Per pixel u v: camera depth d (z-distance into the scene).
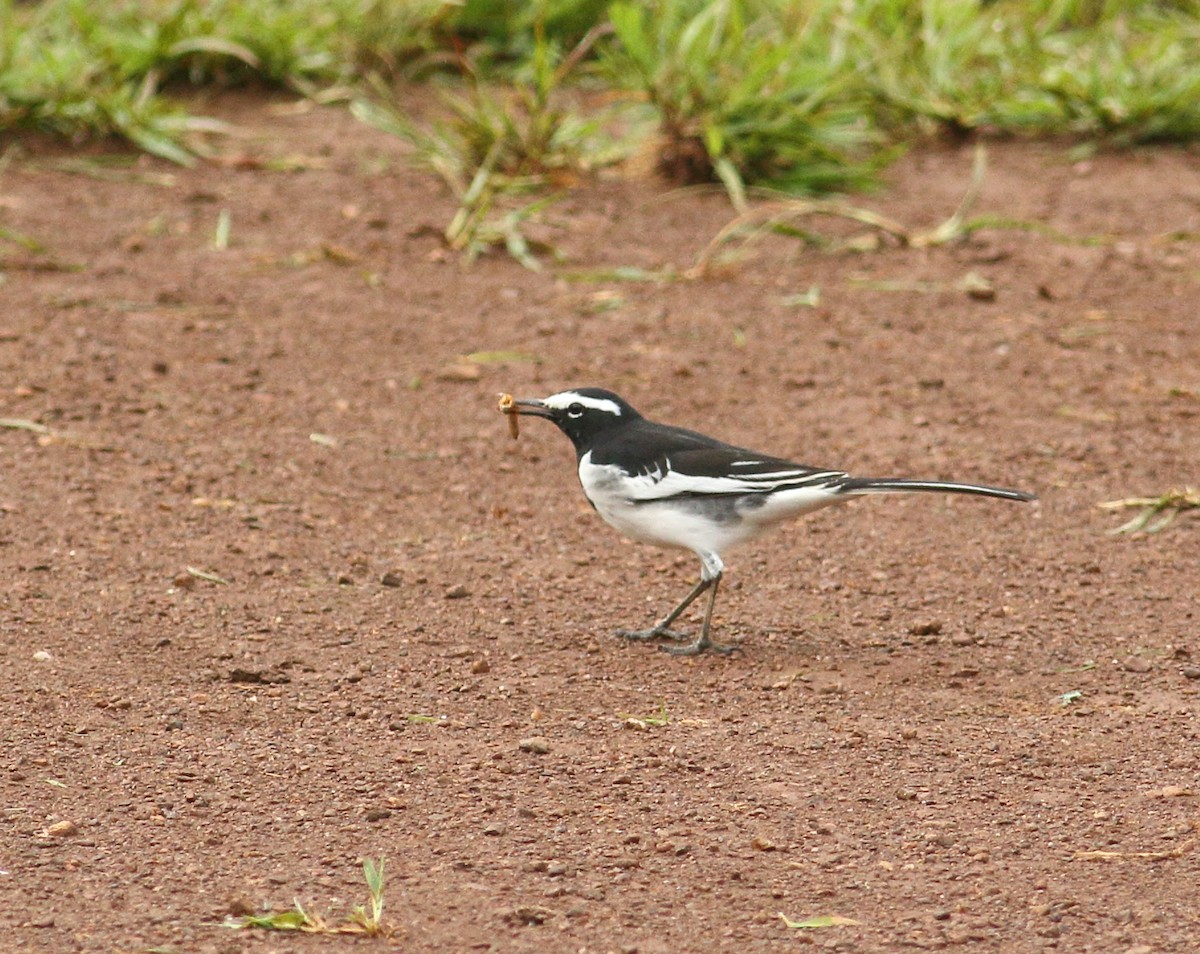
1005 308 17.52
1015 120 22.97
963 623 11.19
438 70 24.38
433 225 19.25
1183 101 22.48
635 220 19.73
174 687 9.79
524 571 11.93
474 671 10.19
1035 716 9.71
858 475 13.66
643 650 10.68
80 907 7.26
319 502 12.97
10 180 19.92
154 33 22.53
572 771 8.81
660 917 7.30
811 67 21.02
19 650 10.20
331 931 7.08
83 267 17.66
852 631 11.08
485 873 7.67
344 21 23.89
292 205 19.69
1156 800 8.54
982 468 13.89
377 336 16.42
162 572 11.53
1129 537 12.65
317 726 9.34
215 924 7.14
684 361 16.03
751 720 9.59
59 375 15.05
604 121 21.36
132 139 21.02
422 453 14.03
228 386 15.11
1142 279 18.31
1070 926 7.25
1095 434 14.63
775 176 20.53
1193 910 7.38
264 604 11.10
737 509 10.45
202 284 17.44
